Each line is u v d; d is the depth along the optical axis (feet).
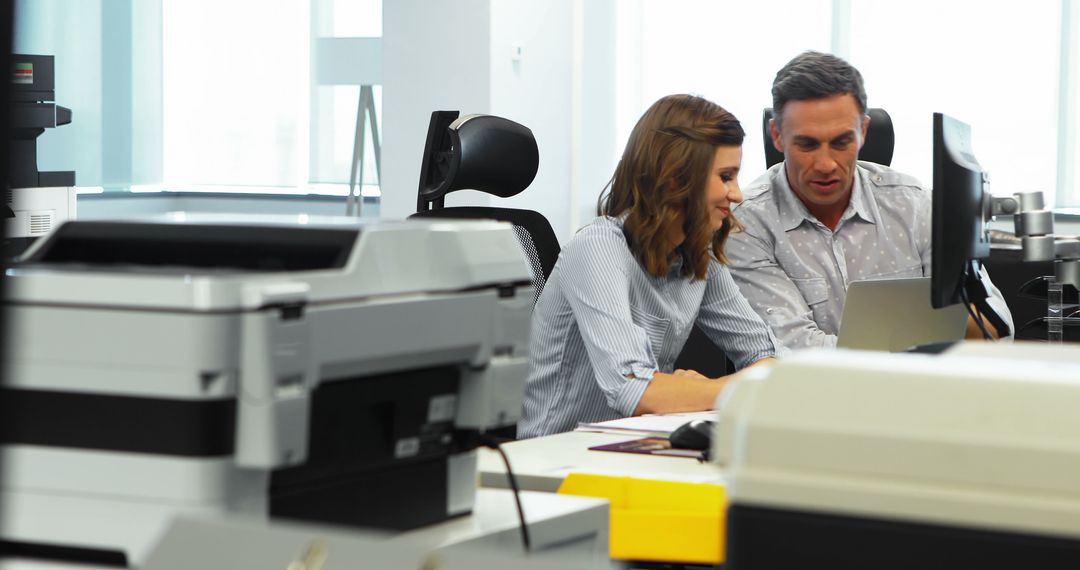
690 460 5.69
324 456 3.02
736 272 9.94
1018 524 1.56
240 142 24.49
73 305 2.76
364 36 23.04
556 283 7.99
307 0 23.58
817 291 9.91
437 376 3.37
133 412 2.73
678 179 7.59
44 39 24.11
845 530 1.64
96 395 2.76
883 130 11.02
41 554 2.87
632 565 4.50
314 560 2.15
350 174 22.97
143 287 2.69
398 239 3.15
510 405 3.55
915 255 10.10
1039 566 1.55
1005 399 1.62
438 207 9.23
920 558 1.61
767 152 10.97
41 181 13.17
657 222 7.60
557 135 20.52
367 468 3.18
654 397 7.24
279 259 3.18
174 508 2.71
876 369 1.72
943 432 1.61
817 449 1.67
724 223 8.21
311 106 23.82
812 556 1.66
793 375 1.75
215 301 2.65
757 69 20.11
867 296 7.31
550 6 20.13
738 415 1.74
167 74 24.81
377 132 22.77
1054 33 17.87
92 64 24.50
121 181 24.77
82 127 24.49
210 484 2.69
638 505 4.80
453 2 19.25
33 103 12.92
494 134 9.06
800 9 19.67
